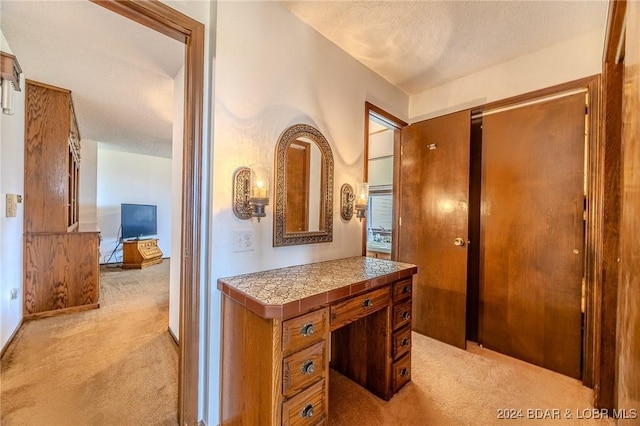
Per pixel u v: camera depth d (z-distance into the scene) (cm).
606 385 167
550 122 213
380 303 168
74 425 151
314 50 198
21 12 171
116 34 193
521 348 225
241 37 159
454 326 249
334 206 215
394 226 299
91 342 241
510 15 182
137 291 389
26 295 282
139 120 385
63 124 298
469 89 256
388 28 197
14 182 246
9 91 186
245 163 162
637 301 74
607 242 169
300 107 190
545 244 215
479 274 250
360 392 183
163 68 241
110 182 602
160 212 671
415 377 201
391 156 383
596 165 192
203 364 154
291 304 120
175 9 143
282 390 120
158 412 162
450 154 255
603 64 176
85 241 315
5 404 165
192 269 150
